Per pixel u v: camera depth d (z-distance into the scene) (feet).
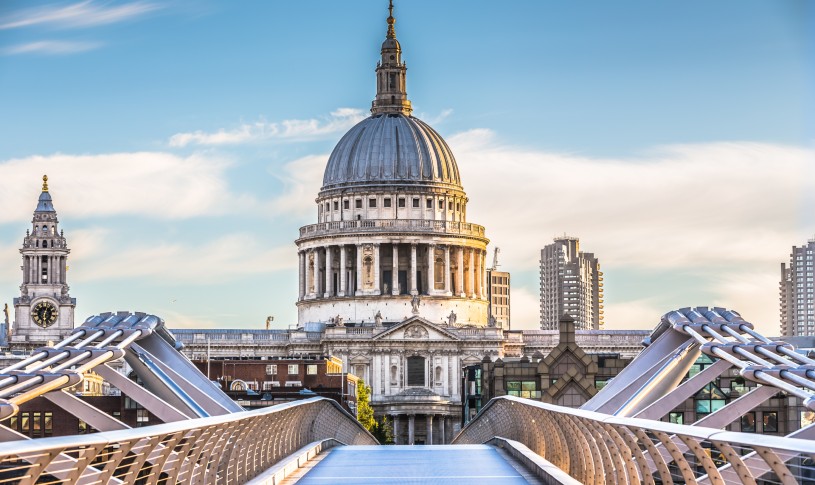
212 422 162.81
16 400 157.17
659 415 192.65
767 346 181.98
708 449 137.28
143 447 139.33
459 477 226.79
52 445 113.70
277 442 236.02
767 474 130.72
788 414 444.96
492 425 358.43
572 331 597.93
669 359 214.90
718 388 469.57
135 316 219.00
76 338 207.72
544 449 238.07
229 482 188.55
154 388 215.92
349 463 262.47
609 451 166.91
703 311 211.41
